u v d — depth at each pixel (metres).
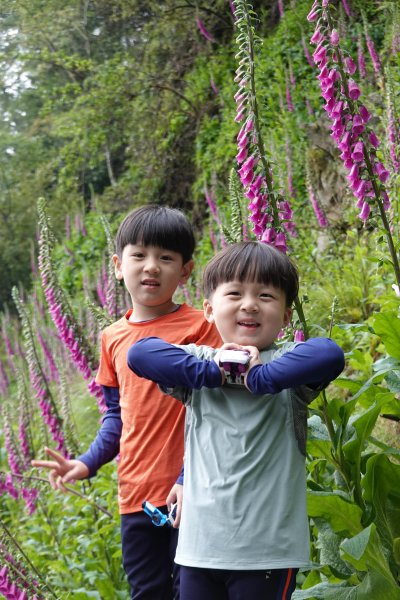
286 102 10.99
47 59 16.94
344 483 3.05
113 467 6.14
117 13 16.58
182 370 2.37
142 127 16.17
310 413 2.94
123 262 3.06
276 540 2.24
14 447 6.25
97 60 18.88
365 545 2.37
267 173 2.99
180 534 2.39
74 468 2.97
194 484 2.37
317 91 10.89
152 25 16.67
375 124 7.23
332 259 7.06
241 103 3.03
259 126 3.00
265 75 12.12
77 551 5.23
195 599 2.33
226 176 13.02
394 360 3.25
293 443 2.37
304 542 2.29
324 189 8.55
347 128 3.19
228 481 2.29
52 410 5.49
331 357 2.27
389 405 3.28
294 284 2.49
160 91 16.33
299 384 2.29
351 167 3.23
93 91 16.02
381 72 7.92
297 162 8.91
